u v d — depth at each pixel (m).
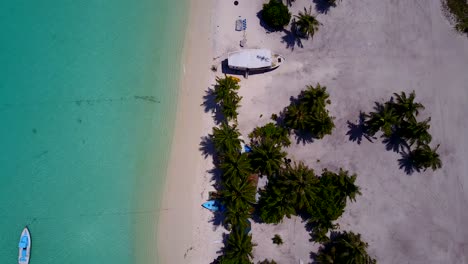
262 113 26.11
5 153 26.12
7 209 25.61
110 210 25.62
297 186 22.73
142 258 25.23
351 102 26.22
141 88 26.61
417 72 26.47
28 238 24.97
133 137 26.22
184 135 26.14
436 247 25.33
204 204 25.33
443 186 25.73
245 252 22.80
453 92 26.33
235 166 23.09
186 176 25.78
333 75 26.42
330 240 25.00
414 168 25.83
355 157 25.86
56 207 25.62
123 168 25.97
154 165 25.98
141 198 25.72
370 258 23.92
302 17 24.97
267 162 23.00
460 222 25.53
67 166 25.98
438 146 24.70
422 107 24.50
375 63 26.52
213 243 25.23
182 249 25.22
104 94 26.55
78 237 25.39
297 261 25.02
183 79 26.56
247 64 25.55
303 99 24.64
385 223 25.47
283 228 25.22
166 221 25.47
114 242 25.38
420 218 25.53
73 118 26.34
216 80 25.64
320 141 25.89
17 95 26.59
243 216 22.98
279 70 26.45
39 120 26.38
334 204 23.88
